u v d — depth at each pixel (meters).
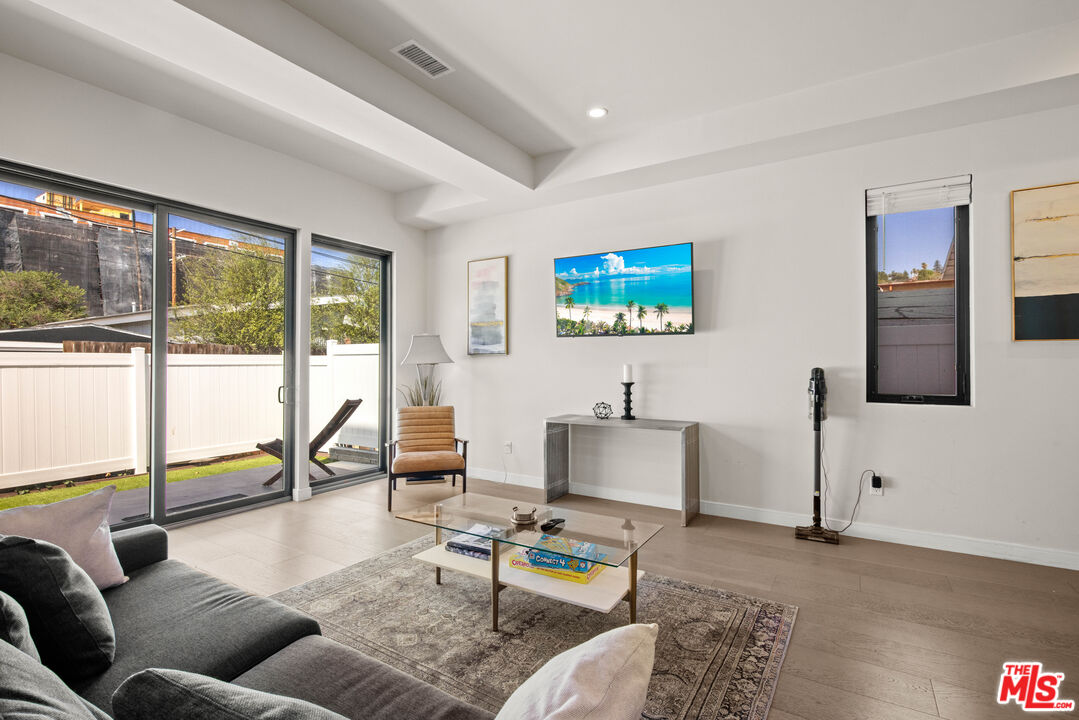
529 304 4.98
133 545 1.96
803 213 3.72
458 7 2.58
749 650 2.16
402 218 5.29
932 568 3.00
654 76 3.18
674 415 4.21
